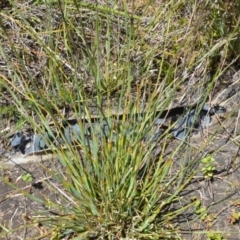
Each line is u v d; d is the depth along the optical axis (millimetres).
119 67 3010
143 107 2727
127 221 2484
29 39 3312
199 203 2596
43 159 2887
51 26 3285
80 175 2537
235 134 2922
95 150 2504
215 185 2703
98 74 2588
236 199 2639
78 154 2586
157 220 2508
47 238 2525
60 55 3215
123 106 2955
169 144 2877
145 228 2449
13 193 2727
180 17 3326
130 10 3428
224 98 3104
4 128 3020
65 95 3035
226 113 3041
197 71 3113
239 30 3082
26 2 3469
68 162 2518
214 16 3113
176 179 2672
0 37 3273
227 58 3189
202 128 2975
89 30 3312
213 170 2756
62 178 2590
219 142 2896
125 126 2590
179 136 2924
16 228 2543
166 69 3143
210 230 2525
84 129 2602
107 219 2439
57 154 2596
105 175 2477
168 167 2520
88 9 3371
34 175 2812
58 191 2662
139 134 2523
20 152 2951
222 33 3119
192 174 2555
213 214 2582
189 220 2557
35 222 2441
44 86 3100
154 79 3123
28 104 3047
